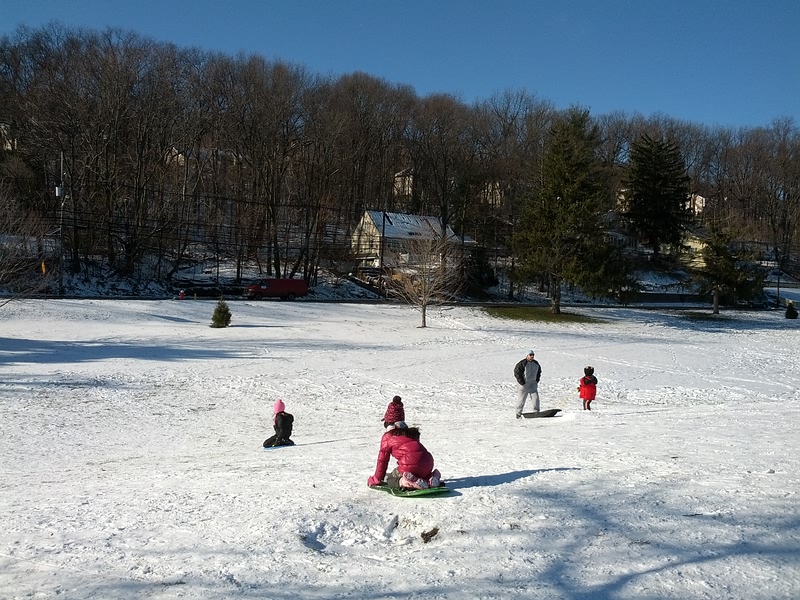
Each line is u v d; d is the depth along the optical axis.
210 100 73.31
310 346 35.12
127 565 5.71
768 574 5.07
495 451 10.89
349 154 85.31
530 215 60.41
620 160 112.19
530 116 98.50
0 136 70.50
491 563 5.46
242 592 5.06
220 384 24.39
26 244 42.41
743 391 25.64
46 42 75.44
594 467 8.88
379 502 7.40
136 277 65.12
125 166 68.62
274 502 7.59
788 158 114.81
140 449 14.78
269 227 73.69
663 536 5.92
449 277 59.34
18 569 5.70
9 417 17.98
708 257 70.69
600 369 31.20
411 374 28.06
